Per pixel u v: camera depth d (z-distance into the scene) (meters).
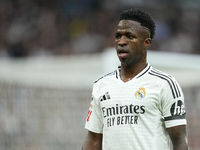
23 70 41.34
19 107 36.28
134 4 69.38
